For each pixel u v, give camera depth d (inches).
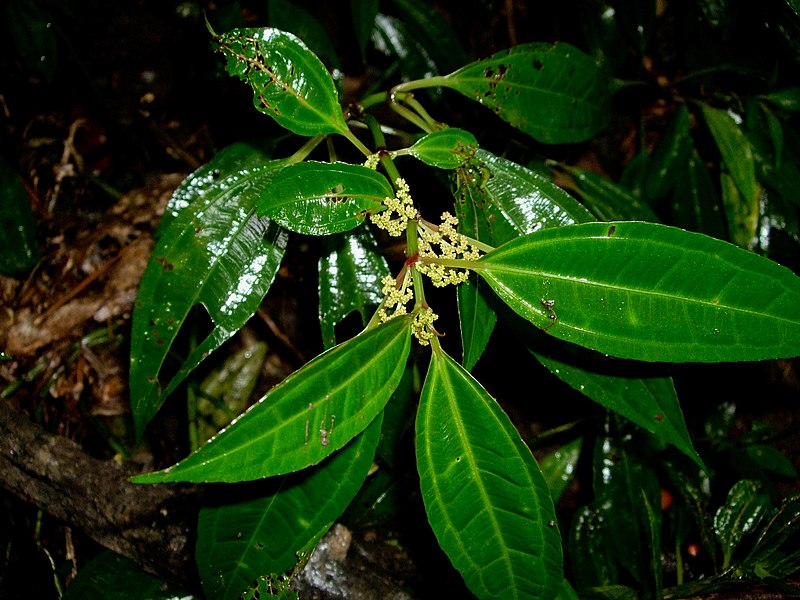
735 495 19.4
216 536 12.5
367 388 10.1
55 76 25.4
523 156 22.8
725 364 25.9
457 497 11.1
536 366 25.6
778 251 24.3
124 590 18.1
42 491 18.2
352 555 18.2
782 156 23.3
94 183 25.5
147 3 25.4
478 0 25.8
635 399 13.0
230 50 11.3
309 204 10.6
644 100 27.4
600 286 10.6
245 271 14.8
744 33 22.9
